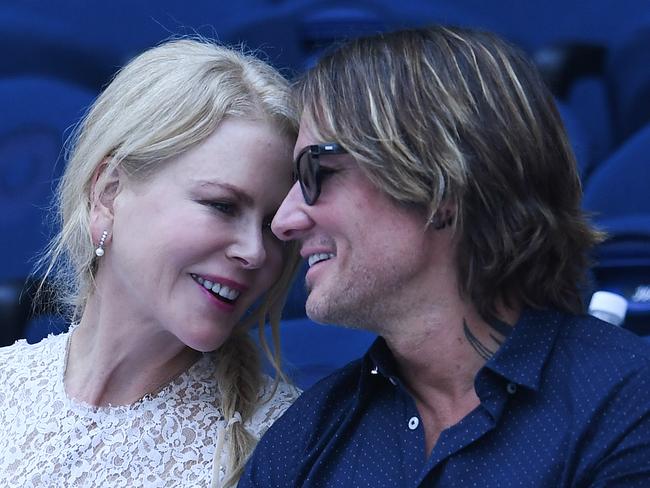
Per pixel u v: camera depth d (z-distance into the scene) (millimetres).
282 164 7523
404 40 6430
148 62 7801
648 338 9875
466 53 6281
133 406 7957
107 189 7781
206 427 7961
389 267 6188
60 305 9141
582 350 6074
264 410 8047
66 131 11617
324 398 6855
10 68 12180
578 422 5785
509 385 5988
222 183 7348
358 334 10820
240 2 11883
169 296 7523
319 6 11711
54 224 9680
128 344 7914
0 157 12062
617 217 11172
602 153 11367
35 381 8250
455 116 6105
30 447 7953
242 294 7668
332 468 6465
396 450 6285
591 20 11547
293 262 7969
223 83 7535
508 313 6297
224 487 7609
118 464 7793
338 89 6379
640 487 5645
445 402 6352
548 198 6270
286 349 10672
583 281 6508
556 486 5742
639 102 11391
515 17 11719
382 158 6086
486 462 5918
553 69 11586
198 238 7371
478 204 6117
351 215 6215
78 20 12102
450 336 6250
